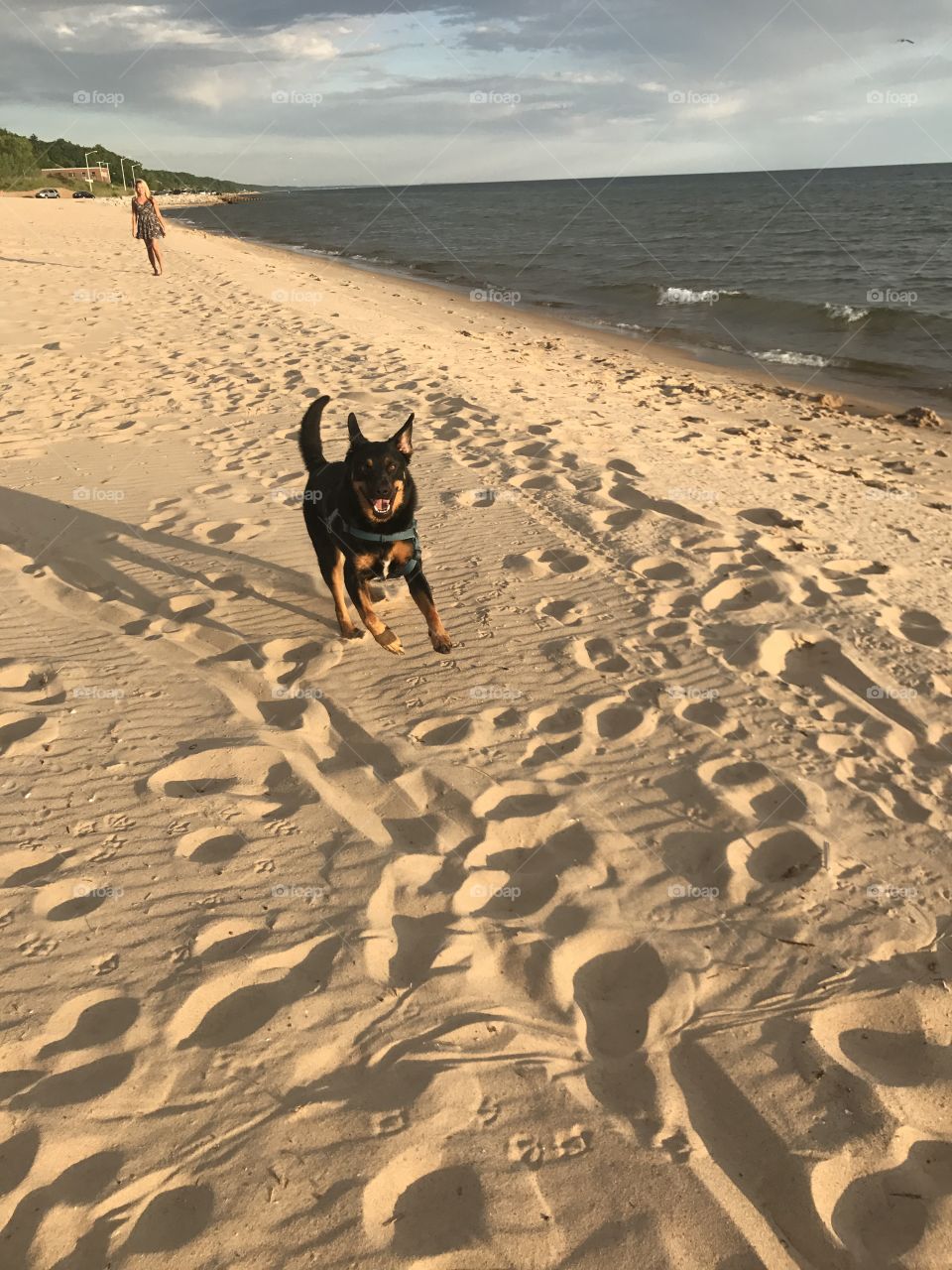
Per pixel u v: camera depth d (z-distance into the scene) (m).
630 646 4.61
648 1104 2.32
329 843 3.21
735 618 4.88
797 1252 2.02
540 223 54.56
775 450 9.02
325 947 2.76
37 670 4.30
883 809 3.46
